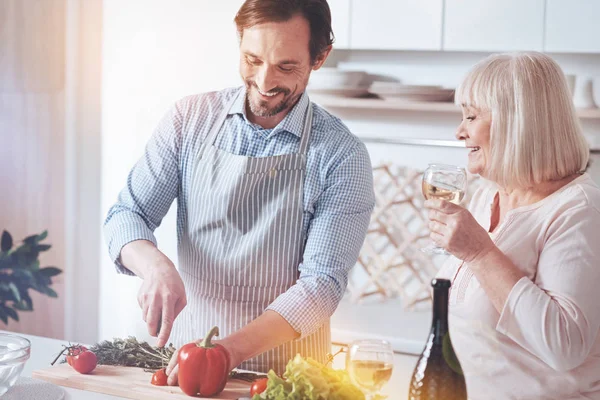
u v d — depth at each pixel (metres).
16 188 3.76
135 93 3.63
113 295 3.70
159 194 1.91
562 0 3.05
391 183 3.43
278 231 1.82
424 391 1.29
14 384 1.49
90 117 3.69
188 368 1.48
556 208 1.55
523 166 1.58
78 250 3.76
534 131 1.57
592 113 3.00
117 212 1.88
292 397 1.26
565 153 1.57
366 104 3.27
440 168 1.66
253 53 1.69
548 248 1.53
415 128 3.40
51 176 3.75
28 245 3.31
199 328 1.90
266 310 1.69
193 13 3.53
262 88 1.71
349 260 1.78
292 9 1.66
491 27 3.15
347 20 3.33
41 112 3.71
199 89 3.55
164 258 1.71
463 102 1.68
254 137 1.86
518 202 1.67
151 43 3.59
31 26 3.62
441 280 1.30
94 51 3.67
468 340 1.61
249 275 1.84
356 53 3.45
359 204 1.81
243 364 1.83
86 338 3.77
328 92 3.32
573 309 1.46
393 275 3.43
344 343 3.23
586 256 1.49
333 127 1.87
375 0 3.28
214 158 1.87
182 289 1.65
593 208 1.53
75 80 3.68
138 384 1.56
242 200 1.84
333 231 1.77
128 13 3.61
